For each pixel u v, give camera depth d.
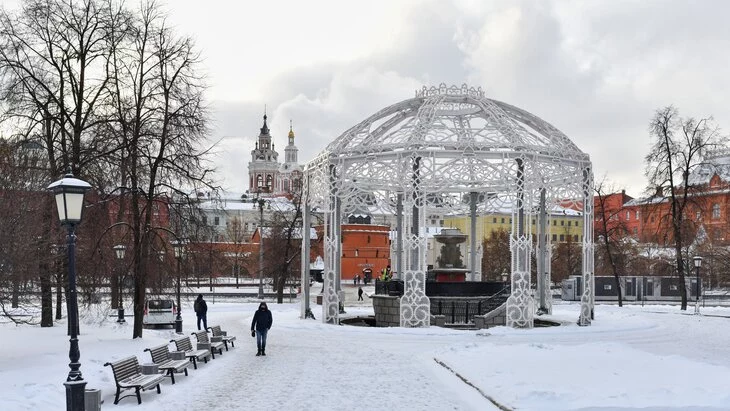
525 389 15.16
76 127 27.38
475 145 32.12
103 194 27.84
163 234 32.44
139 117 26.27
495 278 90.19
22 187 21.94
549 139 34.66
